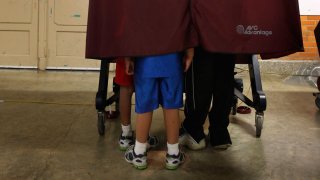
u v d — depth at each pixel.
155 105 1.49
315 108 2.70
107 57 1.37
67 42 4.32
